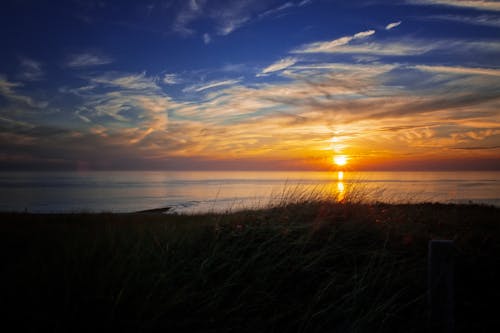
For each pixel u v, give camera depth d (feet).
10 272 12.07
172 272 11.89
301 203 20.47
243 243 14.01
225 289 11.01
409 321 9.51
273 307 10.36
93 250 13.66
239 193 321.52
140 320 9.36
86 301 9.82
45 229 24.36
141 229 17.99
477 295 10.76
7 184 634.84
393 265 11.89
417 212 22.15
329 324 9.68
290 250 13.33
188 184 645.51
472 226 18.88
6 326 8.78
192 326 9.32
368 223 15.93
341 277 11.56
